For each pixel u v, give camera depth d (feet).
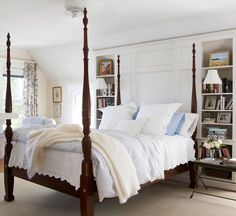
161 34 15.10
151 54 15.44
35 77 22.59
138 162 9.49
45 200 11.66
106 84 17.34
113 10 12.35
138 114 14.11
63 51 20.10
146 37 15.66
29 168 9.96
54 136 9.66
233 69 12.82
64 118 22.77
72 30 15.72
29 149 10.21
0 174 15.49
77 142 9.00
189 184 13.64
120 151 8.94
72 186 9.02
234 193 12.62
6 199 11.55
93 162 8.38
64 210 10.57
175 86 14.57
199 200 11.76
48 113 23.58
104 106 17.60
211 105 13.70
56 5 11.64
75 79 21.71
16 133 11.58
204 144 12.10
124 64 16.47
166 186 13.75
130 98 16.28
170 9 12.32
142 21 14.06
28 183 13.98
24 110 21.90
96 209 10.75
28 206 10.98
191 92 14.07
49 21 13.94
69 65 20.98
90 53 18.52
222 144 13.10
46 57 21.62
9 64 11.68
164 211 10.55
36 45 19.93
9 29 15.47
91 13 12.71
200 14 12.96
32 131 10.94
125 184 8.52
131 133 11.28
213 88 13.52
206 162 11.48
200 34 13.91
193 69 13.46
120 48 16.60
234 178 12.82
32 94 22.34
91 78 19.84
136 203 11.43
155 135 12.04
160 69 15.10
